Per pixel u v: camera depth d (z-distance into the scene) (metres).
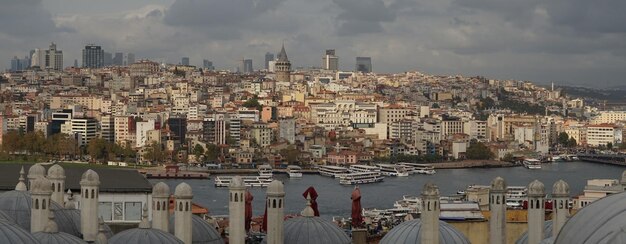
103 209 159.50
